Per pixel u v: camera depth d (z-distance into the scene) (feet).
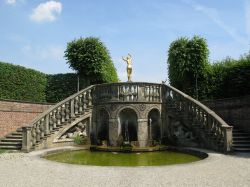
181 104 67.82
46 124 61.93
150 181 31.99
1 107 67.46
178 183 31.12
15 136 66.23
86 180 32.50
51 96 93.71
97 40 98.63
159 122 69.87
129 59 75.00
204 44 92.43
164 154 58.85
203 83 91.81
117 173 36.14
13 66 81.25
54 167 40.22
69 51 97.14
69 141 66.85
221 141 56.39
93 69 96.68
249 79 79.00
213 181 32.04
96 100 71.05
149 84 68.80
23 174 35.68
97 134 70.54
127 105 67.00
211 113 60.23
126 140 66.80
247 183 31.19
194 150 58.65
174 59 94.17
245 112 67.82
